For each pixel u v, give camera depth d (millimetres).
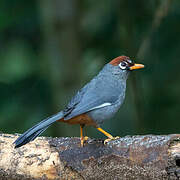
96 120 9500
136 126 13180
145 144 7914
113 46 13859
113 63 10352
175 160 7742
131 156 7914
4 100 14008
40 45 14562
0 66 13578
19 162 8070
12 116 13859
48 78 14211
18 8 14430
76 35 13711
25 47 14281
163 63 13617
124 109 14570
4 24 14273
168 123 13594
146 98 13742
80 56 13797
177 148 7809
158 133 13555
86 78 13844
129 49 13039
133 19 13570
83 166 8055
